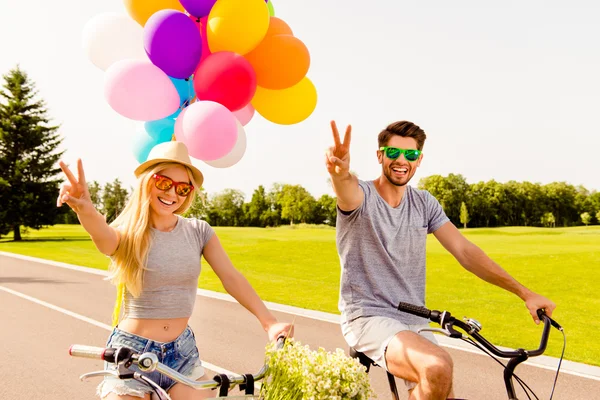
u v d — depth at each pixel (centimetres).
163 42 377
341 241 343
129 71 377
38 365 684
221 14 384
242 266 2217
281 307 1151
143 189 291
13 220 4994
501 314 1126
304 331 895
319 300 1270
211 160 399
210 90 387
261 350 772
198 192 313
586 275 1742
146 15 411
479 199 9606
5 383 615
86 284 1470
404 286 342
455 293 1435
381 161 351
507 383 267
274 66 413
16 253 2886
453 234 358
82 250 3222
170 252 291
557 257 2212
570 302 1313
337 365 240
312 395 233
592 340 891
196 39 388
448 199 9606
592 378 652
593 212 9588
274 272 1995
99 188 7438
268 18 400
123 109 383
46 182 5228
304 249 2900
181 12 395
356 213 333
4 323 935
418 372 282
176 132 390
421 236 353
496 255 2400
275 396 241
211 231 316
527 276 1789
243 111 453
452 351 772
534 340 884
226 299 1228
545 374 666
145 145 422
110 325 923
